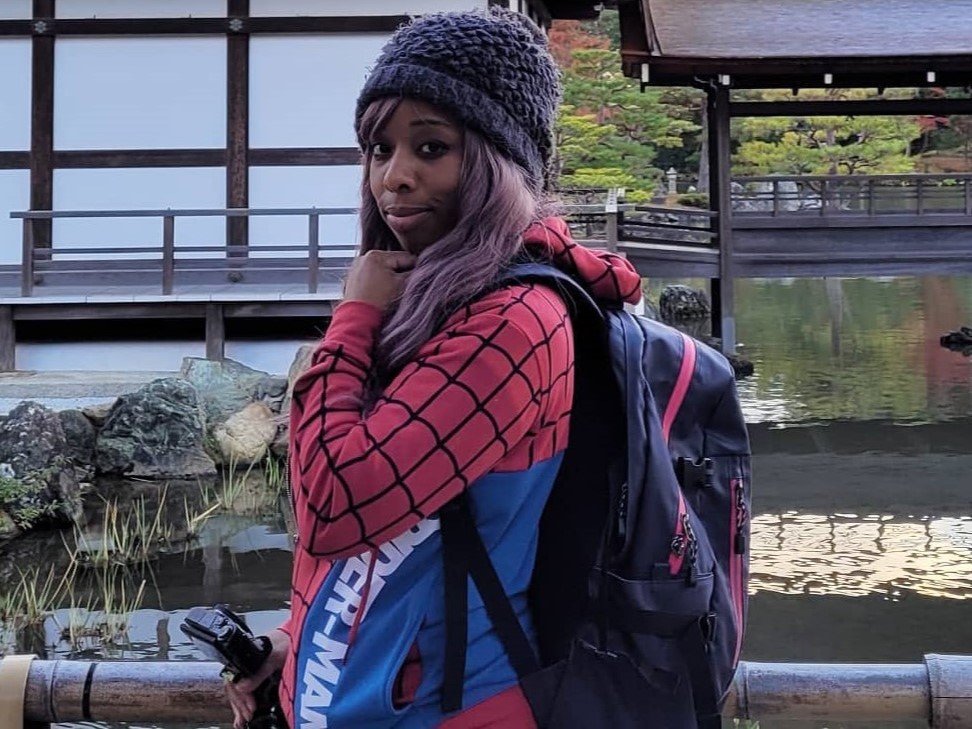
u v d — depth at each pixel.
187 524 6.29
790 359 13.75
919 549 6.23
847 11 14.55
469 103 1.19
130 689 1.67
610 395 1.20
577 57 24.52
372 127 1.25
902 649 4.64
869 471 8.22
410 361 1.15
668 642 1.17
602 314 1.22
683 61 12.02
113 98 9.94
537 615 1.17
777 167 25.33
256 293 8.90
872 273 12.77
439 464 1.08
